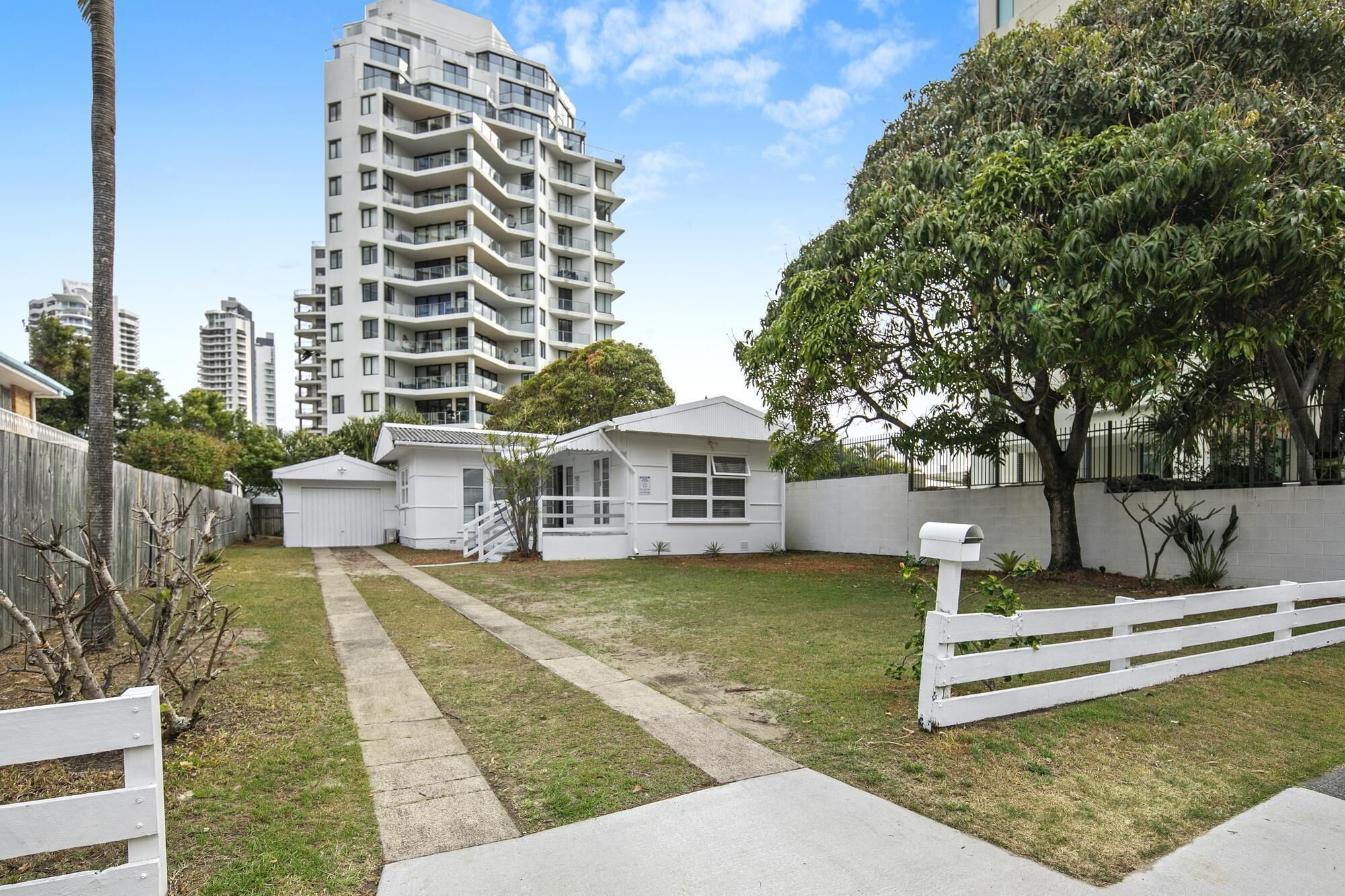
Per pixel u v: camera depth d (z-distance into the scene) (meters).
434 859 2.88
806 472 13.23
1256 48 9.56
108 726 2.38
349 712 4.75
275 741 4.19
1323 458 9.68
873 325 10.60
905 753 4.02
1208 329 8.21
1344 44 9.57
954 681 4.36
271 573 12.77
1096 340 7.90
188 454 19.86
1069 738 4.27
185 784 3.56
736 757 3.96
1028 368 9.24
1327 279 7.39
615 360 28.05
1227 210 7.64
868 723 4.51
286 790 3.54
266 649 6.54
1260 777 3.80
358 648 6.66
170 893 2.61
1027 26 13.89
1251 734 4.43
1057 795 3.54
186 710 4.28
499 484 16.69
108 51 6.42
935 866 2.87
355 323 49.22
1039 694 4.75
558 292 59.62
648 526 16.08
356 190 49.34
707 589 10.55
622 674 5.76
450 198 50.88
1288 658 6.39
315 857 2.89
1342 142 8.02
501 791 3.54
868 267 9.71
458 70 56.16
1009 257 8.11
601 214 63.56
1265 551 9.77
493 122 55.00
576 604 9.21
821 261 11.05
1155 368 8.14
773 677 5.62
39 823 2.28
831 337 9.90
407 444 17.86
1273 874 2.85
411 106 51.34
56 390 15.99
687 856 2.92
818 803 3.41
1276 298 7.99
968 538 4.34
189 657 4.49
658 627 7.67
